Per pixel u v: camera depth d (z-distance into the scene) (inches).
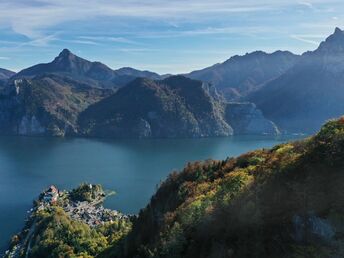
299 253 1813.5
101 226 7746.1
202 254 2250.2
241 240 2085.4
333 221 1796.3
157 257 2556.6
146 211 4439.0
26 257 6569.9
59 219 7564.0
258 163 3196.4
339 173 1942.7
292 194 2043.6
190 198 3417.8
